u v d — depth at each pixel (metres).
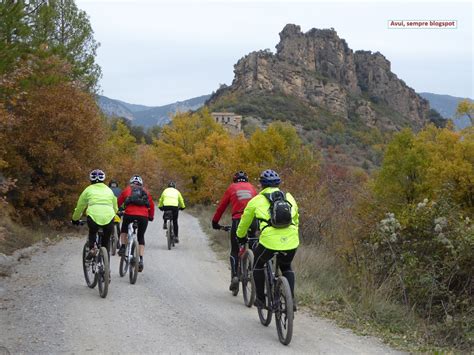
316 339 5.86
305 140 132.50
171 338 5.69
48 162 15.91
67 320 6.23
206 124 41.72
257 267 6.21
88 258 8.05
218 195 25.44
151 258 12.02
